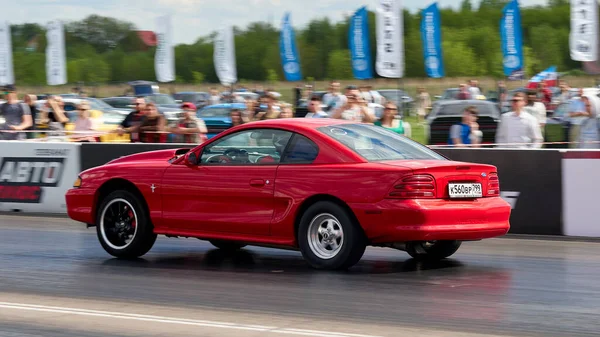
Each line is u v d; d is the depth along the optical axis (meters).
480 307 7.23
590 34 23.14
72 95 40.25
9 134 19.14
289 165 9.19
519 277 8.76
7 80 28.19
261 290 8.09
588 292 7.93
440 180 8.69
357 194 8.69
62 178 15.52
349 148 9.00
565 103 20.50
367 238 8.80
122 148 14.93
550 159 12.18
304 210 9.13
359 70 27.27
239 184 9.37
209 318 6.89
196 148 9.83
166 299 7.71
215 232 9.57
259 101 21.94
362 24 27.00
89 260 10.16
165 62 34.94
